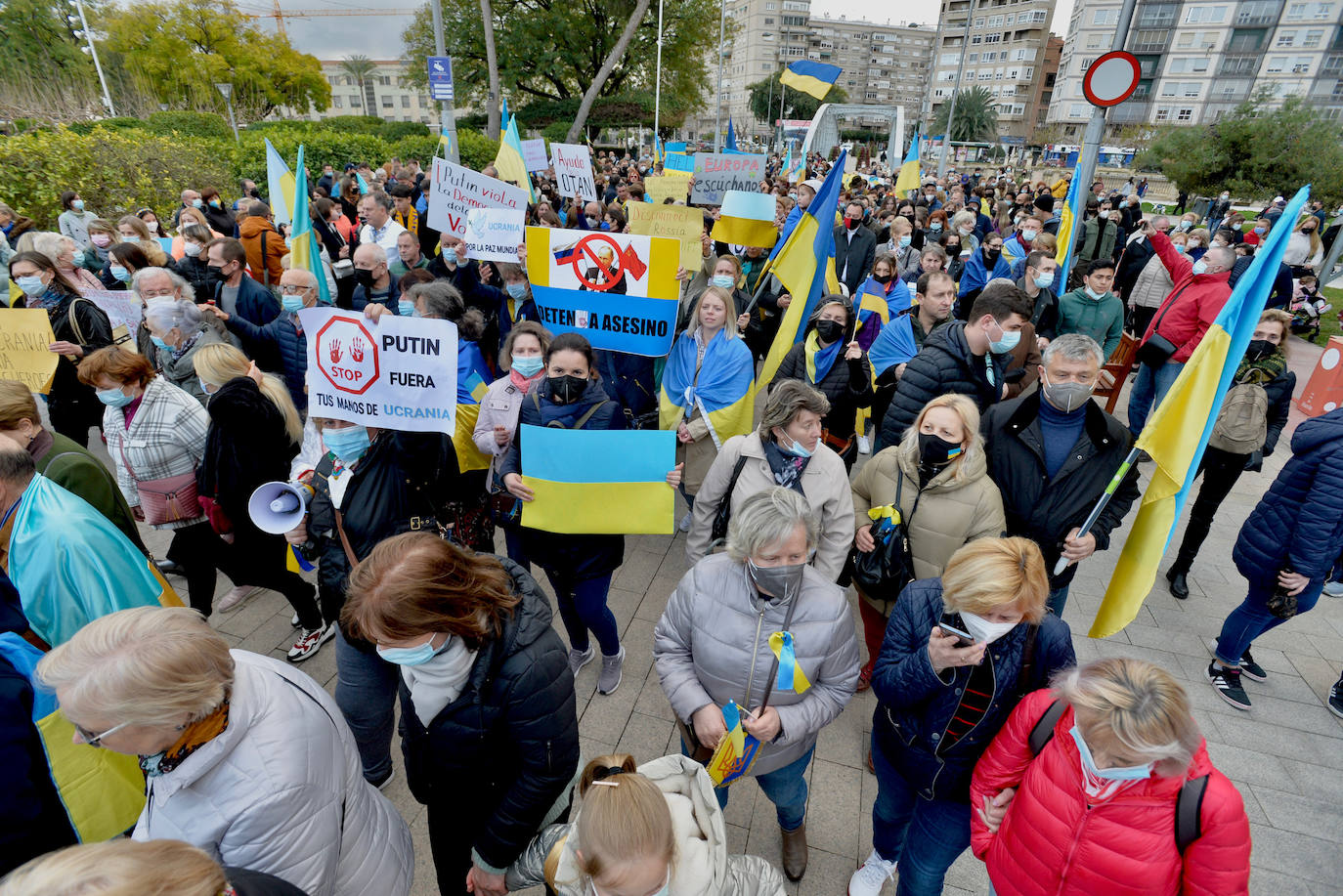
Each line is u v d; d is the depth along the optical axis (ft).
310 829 4.78
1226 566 15.71
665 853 4.10
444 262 20.38
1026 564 5.76
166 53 137.90
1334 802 9.86
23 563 6.82
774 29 423.64
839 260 28.76
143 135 41.98
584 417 10.28
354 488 8.67
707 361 13.43
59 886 2.94
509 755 6.03
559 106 115.96
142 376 10.78
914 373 11.38
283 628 12.94
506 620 5.79
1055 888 5.50
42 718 5.76
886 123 268.82
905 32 467.93
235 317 16.71
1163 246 21.72
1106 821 5.20
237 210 32.17
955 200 60.08
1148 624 13.73
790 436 9.23
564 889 4.46
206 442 10.35
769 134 263.08
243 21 153.17
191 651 4.23
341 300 21.76
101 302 17.57
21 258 15.10
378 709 8.54
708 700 7.05
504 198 21.09
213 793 4.53
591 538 10.29
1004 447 9.53
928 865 7.15
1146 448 8.20
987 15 389.80
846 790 9.91
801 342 14.96
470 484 10.30
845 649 6.97
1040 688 6.31
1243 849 4.90
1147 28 271.49
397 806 9.48
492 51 78.79
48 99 69.05
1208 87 265.13
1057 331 19.30
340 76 362.94
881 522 9.23
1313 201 71.51
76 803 6.03
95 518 7.11
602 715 11.10
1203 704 11.65
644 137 145.59
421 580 5.11
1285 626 13.69
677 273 13.58
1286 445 22.54
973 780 6.32
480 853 6.23
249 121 117.80
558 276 14.16
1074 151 171.32
